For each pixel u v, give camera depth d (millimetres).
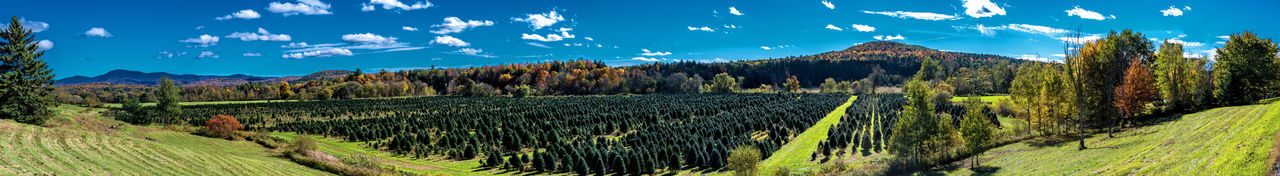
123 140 46688
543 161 55938
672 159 54156
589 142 68938
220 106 154875
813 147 64312
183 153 45000
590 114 109750
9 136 39656
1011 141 55625
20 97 60688
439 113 122438
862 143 60219
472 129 96438
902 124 42625
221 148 56188
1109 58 54875
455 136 74562
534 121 106125
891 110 93500
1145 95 56656
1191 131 41062
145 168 37750
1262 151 26609
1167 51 62312
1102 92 56281
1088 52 56688
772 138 72625
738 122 91812
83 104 153000
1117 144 43219
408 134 74875
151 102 188375
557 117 108000
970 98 77812
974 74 182375
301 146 55688
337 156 59094
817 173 47812
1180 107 59688
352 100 184625
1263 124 30625
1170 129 45594
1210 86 62312
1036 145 50438
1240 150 28312
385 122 101188
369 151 70750
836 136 62844
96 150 40344
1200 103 60000
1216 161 28438
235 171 42375
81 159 36906
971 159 43188
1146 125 53719
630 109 120812
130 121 98312
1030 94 58625
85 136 44969
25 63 64812
